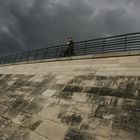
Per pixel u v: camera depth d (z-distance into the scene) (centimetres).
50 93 1028
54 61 1584
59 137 635
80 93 871
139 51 939
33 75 1583
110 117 626
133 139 507
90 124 633
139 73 811
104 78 909
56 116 770
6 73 2200
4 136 802
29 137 714
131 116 591
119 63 978
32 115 877
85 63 1214
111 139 538
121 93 729
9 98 1295
